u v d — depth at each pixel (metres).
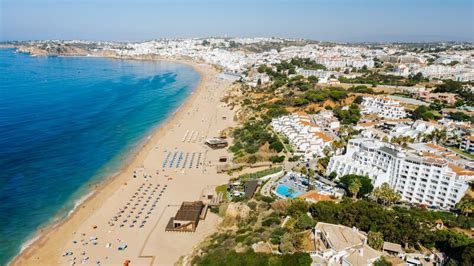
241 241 89.94
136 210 120.94
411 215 97.31
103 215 117.69
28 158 161.38
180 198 129.38
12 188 133.25
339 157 140.75
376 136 168.88
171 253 97.00
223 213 116.44
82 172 150.38
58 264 93.81
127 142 191.00
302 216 92.31
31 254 98.00
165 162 163.88
